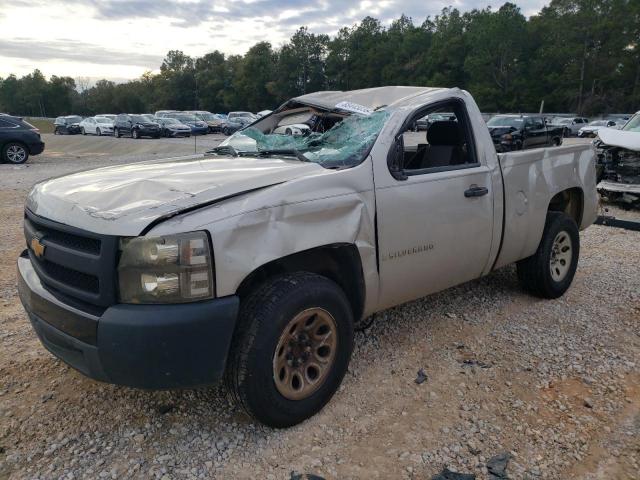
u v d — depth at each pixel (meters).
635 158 9.10
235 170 3.02
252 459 2.60
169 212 2.40
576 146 4.90
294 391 2.78
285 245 2.62
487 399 3.14
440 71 75.12
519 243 4.19
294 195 2.69
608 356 3.68
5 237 6.72
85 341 2.43
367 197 3.03
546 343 3.87
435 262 3.51
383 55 83.00
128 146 27.28
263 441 2.73
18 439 2.72
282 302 2.61
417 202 3.29
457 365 3.53
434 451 2.67
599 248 6.64
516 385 3.29
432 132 4.25
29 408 2.99
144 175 3.05
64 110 125.75
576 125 38.03
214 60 105.44
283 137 4.01
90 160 19.22
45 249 2.69
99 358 2.39
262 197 2.60
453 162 4.10
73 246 2.55
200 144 27.77
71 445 2.69
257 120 4.56
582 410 3.04
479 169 3.76
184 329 2.33
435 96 3.69
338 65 86.94
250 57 92.50
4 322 4.13
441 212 3.45
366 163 3.08
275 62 94.50
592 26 62.53
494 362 3.58
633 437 2.80
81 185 2.99
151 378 2.37
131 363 2.33
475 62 67.19
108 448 2.67
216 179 2.82
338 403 3.08
